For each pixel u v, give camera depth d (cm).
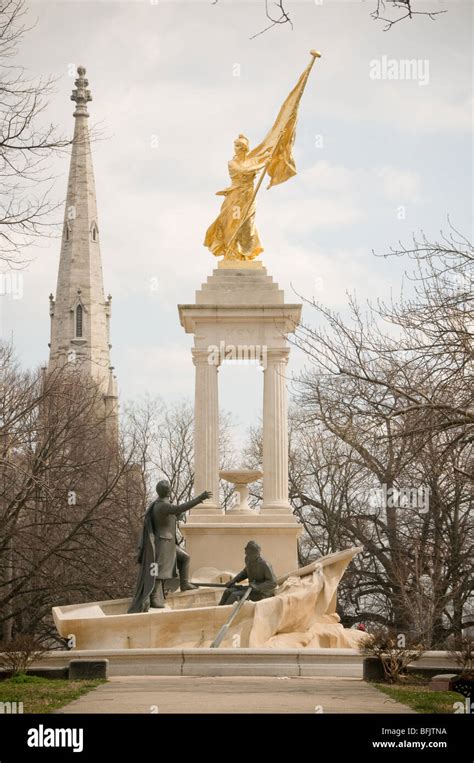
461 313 3138
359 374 3206
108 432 9781
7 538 6356
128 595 6819
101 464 7894
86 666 3403
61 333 17888
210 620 4038
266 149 5219
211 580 4659
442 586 6159
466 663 3281
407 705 2672
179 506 4272
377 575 6944
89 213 18125
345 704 2664
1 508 6806
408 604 5991
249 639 4031
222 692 2956
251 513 4888
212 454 4975
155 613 4022
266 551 4809
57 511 6812
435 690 3088
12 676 3412
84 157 18112
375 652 3409
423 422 3108
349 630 4350
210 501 4959
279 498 4956
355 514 7281
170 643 4016
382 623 7069
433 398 3088
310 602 4238
